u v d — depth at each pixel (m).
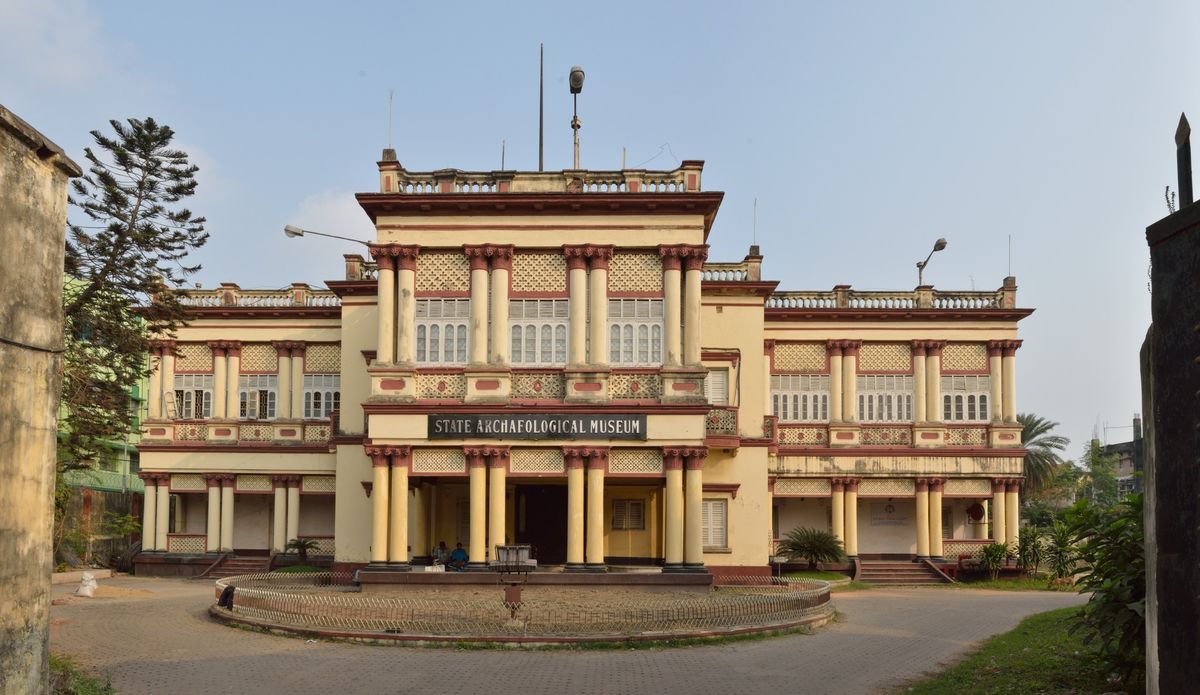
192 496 42.94
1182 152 7.42
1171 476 7.57
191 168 28.11
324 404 41.16
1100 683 13.73
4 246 9.84
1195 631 7.21
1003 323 41.62
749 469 33.34
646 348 28.55
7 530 9.89
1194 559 7.22
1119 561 12.72
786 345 41.97
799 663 17.61
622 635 19.08
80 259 27.30
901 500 42.81
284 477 40.50
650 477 28.09
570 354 28.27
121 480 49.00
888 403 41.66
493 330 28.34
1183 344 7.38
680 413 27.91
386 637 19.09
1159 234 7.71
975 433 41.41
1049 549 38.75
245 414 41.34
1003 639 20.19
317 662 17.33
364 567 32.62
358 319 35.12
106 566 42.00
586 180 29.27
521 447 27.97
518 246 28.70
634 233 28.73
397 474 27.70
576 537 27.41
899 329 41.75
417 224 28.81
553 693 15.02
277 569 39.16
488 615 20.30
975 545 40.84
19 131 9.95
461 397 28.22
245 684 15.54
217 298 41.72
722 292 34.88
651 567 30.52
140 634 20.72
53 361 10.77
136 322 29.39
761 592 28.38
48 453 10.66
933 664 17.67
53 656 17.48
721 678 16.22
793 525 42.50
